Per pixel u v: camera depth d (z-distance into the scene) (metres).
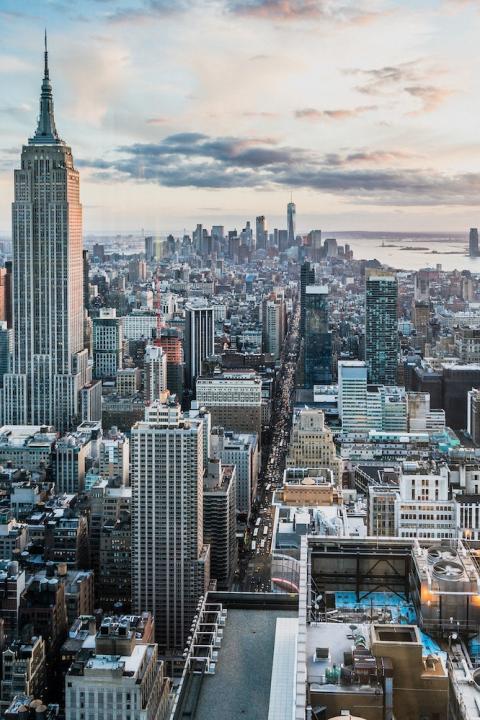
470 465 188.12
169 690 148.75
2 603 172.50
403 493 174.88
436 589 46.78
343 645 42.75
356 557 53.12
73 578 196.62
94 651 141.12
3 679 151.00
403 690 39.53
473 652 44.72
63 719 141.00
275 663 53.75
